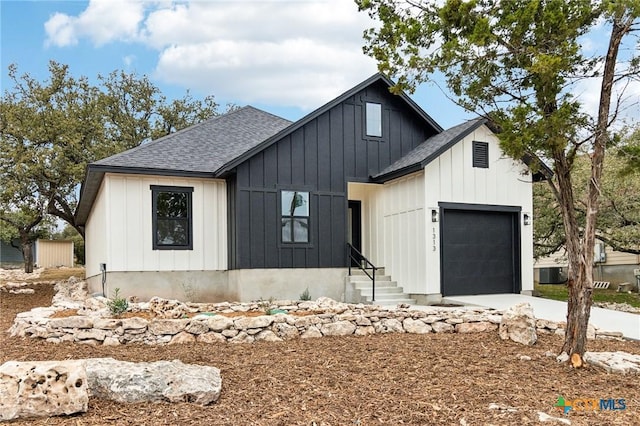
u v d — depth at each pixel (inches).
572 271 242.8
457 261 521.3
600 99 235.6
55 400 159.9
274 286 516.1
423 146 566.3
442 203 512.4
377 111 577.3
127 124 967.0
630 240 598.5
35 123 790.5
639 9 206.5
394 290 532.4
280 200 525.0
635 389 202.5
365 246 609.6
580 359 235.0
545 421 161.6
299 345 284.5
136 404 170.4
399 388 197.8
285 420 160.1
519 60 238.1
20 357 250.7
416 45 254.4
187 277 522.9
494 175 541.3
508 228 552.7
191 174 516.1
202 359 245.8
